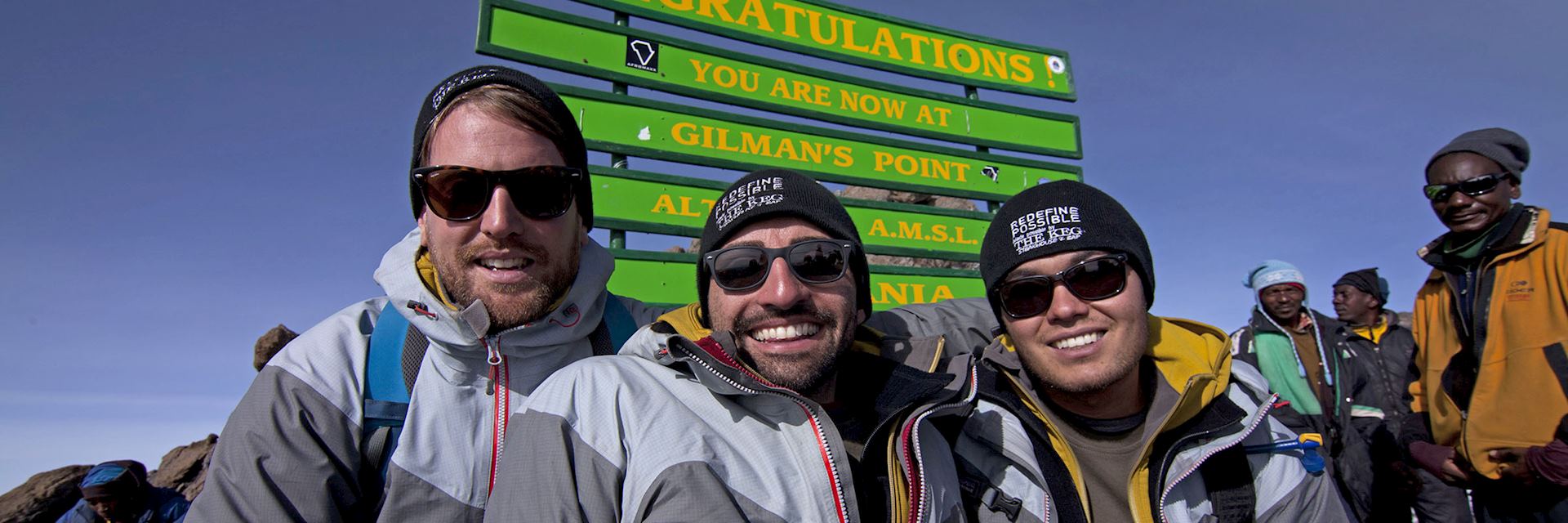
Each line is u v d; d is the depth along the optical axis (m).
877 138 2.17
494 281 0.64
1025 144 2.43
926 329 0.98
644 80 1.89
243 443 0.56
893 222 2.14
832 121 2.13
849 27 2.24
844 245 0.68
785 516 0.55
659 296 1.75
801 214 0.67
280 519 0.54
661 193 1.83
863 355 0.72
